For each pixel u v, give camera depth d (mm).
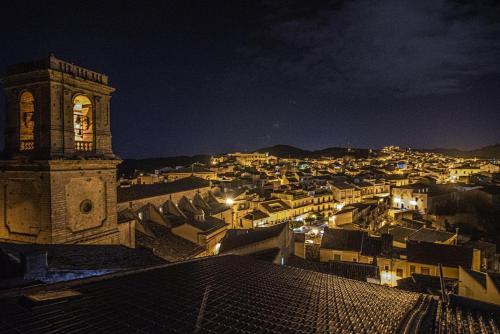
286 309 10688
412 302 13891
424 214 84000
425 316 11719
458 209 83125
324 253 45375
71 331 7504
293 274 17391
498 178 116938
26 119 24375
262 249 34156
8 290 10070
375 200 96438
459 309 13219
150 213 48500
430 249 41375
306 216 88062
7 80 23406
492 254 50469
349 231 49125
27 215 22891
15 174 23047
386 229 61375
